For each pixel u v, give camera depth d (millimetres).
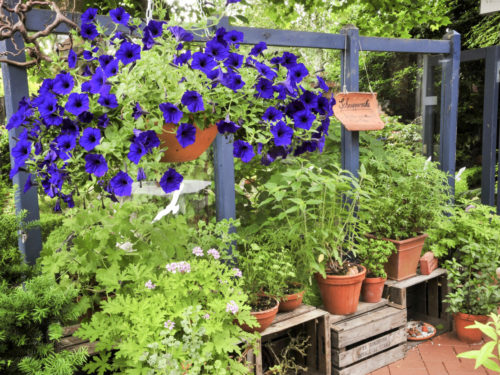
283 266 2852
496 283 3420
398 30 5910
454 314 3469
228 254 2797
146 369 1849
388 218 3416
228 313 2154
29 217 2266
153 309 1952
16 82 2156
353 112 3215
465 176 4801
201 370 2066
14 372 1604
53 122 1485
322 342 2938
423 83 3855
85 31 1724
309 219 3104
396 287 3277
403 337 3215
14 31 1783
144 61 1602
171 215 2721
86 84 1524
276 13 4598
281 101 1776
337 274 2988
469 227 3631
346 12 5738
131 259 2256
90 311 2365
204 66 1604
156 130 1543
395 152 3684
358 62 3318
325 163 3471
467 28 7297
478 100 4680
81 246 2105
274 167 3229
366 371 3025
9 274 1885
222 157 2756
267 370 3008
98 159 1469
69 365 1583
